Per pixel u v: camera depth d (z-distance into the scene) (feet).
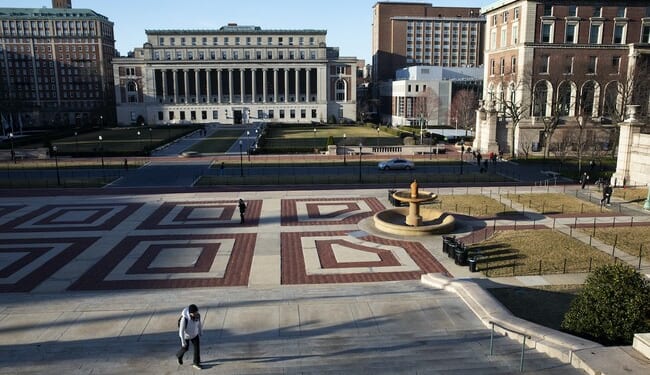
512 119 262.06
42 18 557.74
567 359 49.06
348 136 387.34
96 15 575.79
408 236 113.09
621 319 53.26
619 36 268.21
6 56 562.25
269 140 353.92
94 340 59.72
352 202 149.79
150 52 552.00
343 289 79.05
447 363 50.42
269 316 66.85
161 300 74.33
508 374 46.80
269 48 563.07
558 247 101.55
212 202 150.41
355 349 55.31
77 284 85.35
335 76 569.23
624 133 170.30
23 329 63.26
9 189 174.40
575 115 260.42
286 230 119.24
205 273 90.68
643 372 44.29
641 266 89.76
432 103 472.85
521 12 264.93
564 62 266.36
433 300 72.23
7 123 475.31
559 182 183.62
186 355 54.13
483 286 81.35
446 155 270.26
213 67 554.05
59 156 267.80
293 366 50.83
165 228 121.29
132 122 556.10
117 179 196.54
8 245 107.65
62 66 570.05
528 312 70.49
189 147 314.96
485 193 161.99
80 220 129.08
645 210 135.85
